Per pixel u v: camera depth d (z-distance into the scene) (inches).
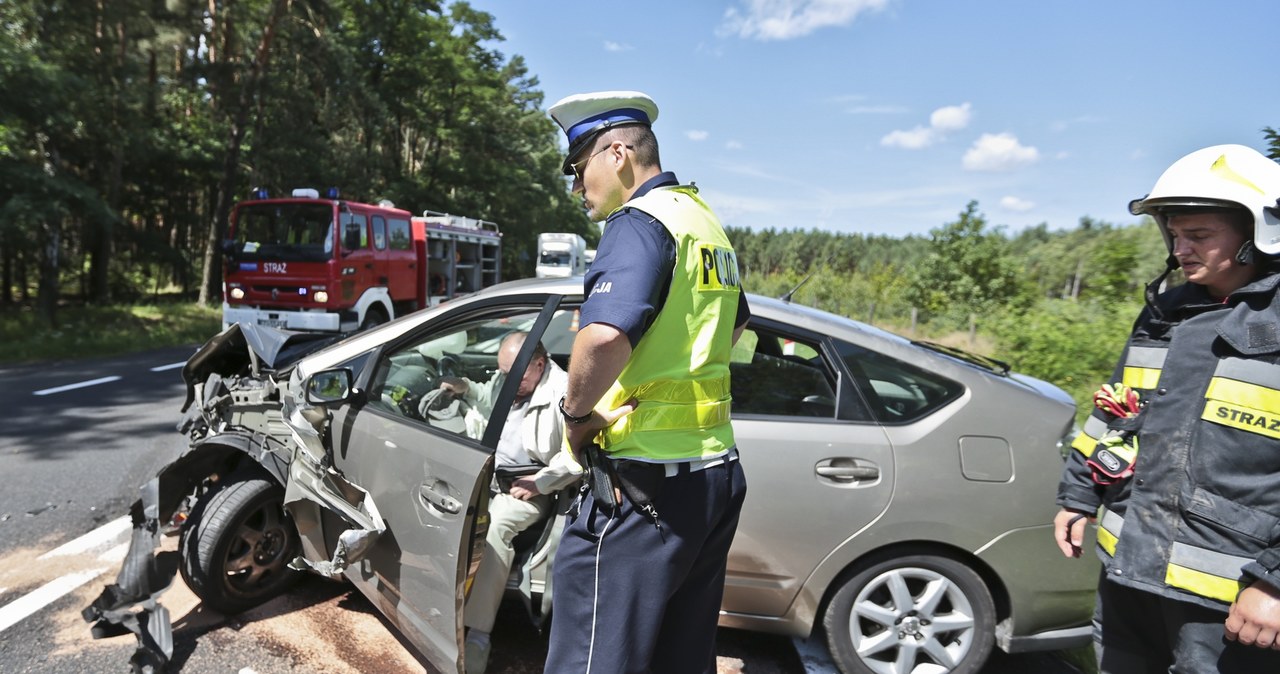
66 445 229.5
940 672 103.4
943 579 102.5
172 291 1114.1
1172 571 61.2
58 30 563.8
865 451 101.0
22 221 458.3
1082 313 371.6
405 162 1464.1
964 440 100.8
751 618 105.2
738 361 108.5
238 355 140.3
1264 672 58.0
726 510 70.4
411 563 95.5
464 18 1562.5
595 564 67.3
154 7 657.6
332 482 102.0
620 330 58.1
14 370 396.5
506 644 117.0
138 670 102.9
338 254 428.8
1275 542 55.9
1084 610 101.3
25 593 127.8
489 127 1453.0
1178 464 61.6
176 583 131.6
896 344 108.4
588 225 2501.2
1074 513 76.0
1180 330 63.7
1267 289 57.7
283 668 107.0
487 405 111.6
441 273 578.6
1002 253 836.6
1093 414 74.7
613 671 66.6
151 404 302.5
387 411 107.9
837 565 101.3
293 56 850.8
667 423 65.4
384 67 1237.1
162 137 833.5
